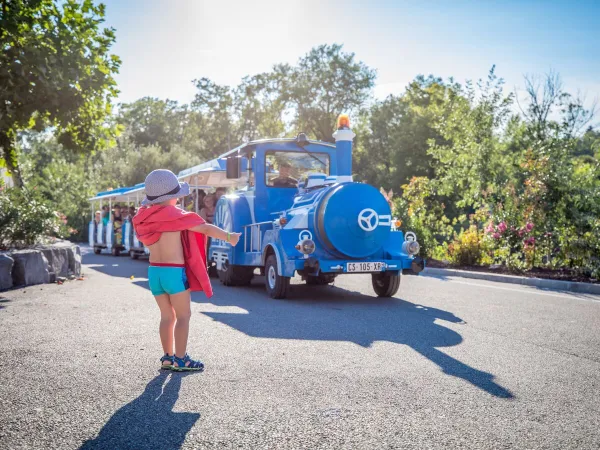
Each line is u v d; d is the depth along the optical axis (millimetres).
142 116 83688
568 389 4215
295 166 11312
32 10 10852
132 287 10977
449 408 3777
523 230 13852
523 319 7266
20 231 12680
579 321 7102
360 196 9094
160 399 3965
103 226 25078
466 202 19922
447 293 10047
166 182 4574
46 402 3902
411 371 4695
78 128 12570
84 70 11141
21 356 5199
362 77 62750
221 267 11867
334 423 3494
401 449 3104
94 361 5012
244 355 5238
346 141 9680
